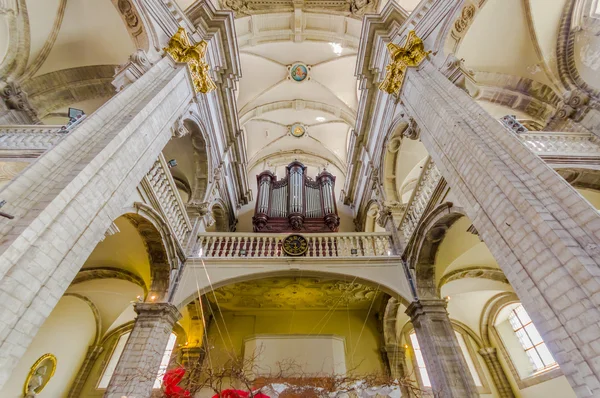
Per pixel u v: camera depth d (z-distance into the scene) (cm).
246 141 1655
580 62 718
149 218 639
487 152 450
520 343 984
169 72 684
